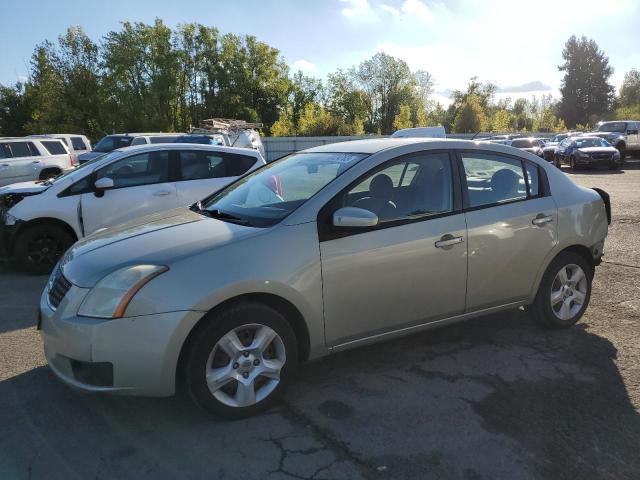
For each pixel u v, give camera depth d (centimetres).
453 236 365
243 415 305
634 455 270
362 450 276
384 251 338
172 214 386
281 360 314
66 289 300
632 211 1067
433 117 7069
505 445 278
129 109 5006
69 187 663
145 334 276
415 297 356
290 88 6506
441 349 405
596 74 8581
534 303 431
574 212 429
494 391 338
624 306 499
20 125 5769
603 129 2866
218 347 296
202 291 283
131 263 291
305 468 261
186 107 5788
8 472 260
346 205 336
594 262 451
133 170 694
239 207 366
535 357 389
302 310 314
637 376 357
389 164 360
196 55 5812
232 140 2288
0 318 490
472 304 385
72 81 4906
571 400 325
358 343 344
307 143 3641
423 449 276
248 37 6022
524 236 400
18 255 645
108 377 279
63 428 300
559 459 266
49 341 297
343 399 330
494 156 405
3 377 364
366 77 6806
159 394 285
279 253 307
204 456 272
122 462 267
